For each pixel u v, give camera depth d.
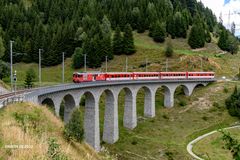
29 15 182.38
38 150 14.83
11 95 49.44
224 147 10.77
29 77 92.12
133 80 88.69
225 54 153.38
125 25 157.88
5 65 109.69
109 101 77.19
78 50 144.00
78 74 78.56
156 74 97.00
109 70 135.62
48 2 193.38
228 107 93.38
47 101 57.66
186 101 100.50
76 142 32.78
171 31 164.38
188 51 149.75
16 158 13.62
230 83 109.69
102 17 178.25
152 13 173.38
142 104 102.62
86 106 70.31
